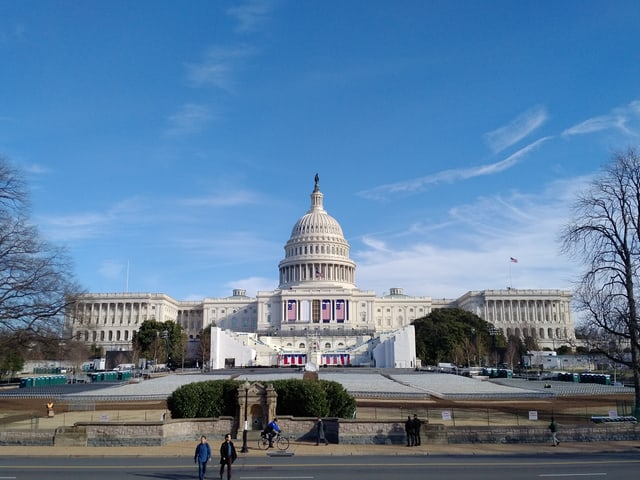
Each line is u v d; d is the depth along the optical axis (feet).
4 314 155.02
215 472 84.94
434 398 204.33
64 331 173.99
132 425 114.11
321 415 122.93
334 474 81.97
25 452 105.60
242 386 121.90
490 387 250.57
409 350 479.41
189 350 655.76
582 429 120.16
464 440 116.78
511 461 95.04
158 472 85.10
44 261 160.35
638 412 140.67
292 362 511.40
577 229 151.02
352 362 510.17
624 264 145.07
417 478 78.23
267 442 112.68
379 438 115.96
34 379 303.27
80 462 95.25
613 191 147.95
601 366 436.76
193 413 124.47
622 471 83.92
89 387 278.05
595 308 146.72
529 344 586.04
